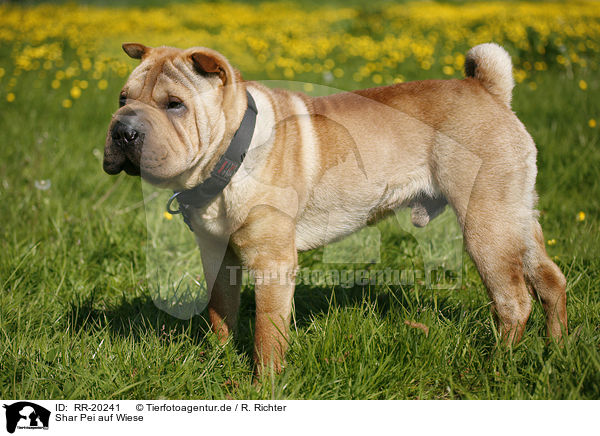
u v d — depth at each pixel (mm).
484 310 3588
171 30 16031
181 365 3131
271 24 16844
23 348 3230
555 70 9914
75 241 4688
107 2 23219
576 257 4238
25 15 18141
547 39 10867
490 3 21844
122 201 5508
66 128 7375
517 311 3303
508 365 3029
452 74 10023
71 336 3436
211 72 2797
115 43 13344
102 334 3473
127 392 2990
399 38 13414
